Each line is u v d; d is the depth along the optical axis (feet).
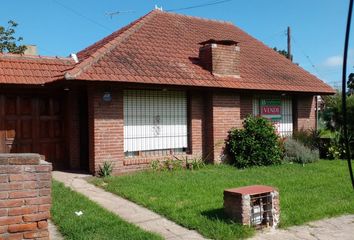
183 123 45.60
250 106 51.11
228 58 47.67
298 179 37.73
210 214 25.36
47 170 16.89
